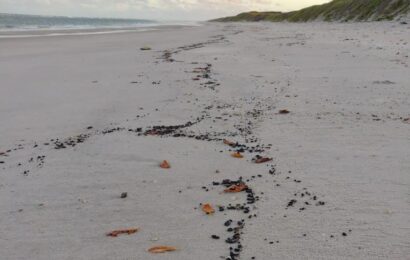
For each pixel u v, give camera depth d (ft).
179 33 97.96
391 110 20.04
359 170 13.17
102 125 19.74
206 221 10.41
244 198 11.63
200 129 18.34
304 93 24.18
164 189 12.40
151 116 20.80
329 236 9.44
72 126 19.77
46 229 10.24
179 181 12.94
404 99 21.86
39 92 27.61
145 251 9.12
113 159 14.98
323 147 15.48
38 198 12.04
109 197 11.94
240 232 9.80
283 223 10.12
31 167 14.58
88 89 28.09
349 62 34.27
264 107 21.67
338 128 17.70
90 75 33.68
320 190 11.87
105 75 33.45
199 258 8.77
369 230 9.61
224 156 14.98
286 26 127.85
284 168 13.66
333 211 10.60
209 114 20.75
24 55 47.88
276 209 10.86
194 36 83.76
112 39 75.41
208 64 36.65
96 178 13.34
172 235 9.77
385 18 87.40
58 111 22.67
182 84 28.17
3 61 42.52
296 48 47.55
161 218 10.64
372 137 16.33
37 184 13.05
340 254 8.73
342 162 13.92
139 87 27.99
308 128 17.88
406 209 10.51
